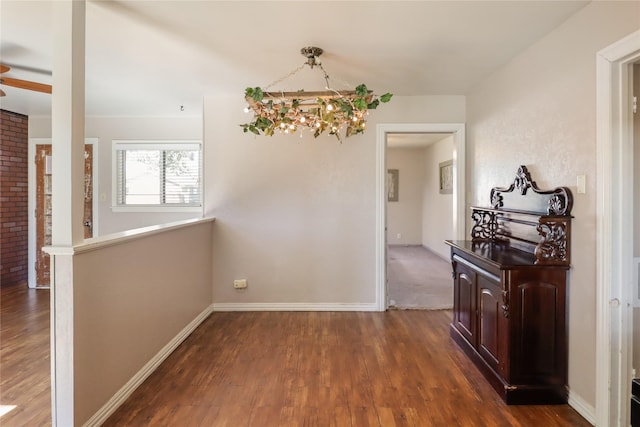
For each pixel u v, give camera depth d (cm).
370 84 355
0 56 284
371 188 401
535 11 215
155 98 410
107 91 382
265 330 345
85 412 191
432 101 394
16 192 493
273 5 209
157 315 273
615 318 194
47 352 291
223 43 261
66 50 186
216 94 392
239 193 404
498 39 255
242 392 235
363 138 400
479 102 358
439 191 737
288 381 249
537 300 222
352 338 325
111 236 221
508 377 222
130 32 243
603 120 195
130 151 511
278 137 402
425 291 476
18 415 208
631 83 192
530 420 207
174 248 305
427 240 828
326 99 228
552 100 241
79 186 191
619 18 186
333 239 404
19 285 500
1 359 279
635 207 194
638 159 193
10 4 205
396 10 215
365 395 232
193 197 509
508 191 290
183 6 211
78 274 186
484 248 285
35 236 503
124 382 228
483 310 257
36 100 424
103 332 207
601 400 198
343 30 241
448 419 208
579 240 215
